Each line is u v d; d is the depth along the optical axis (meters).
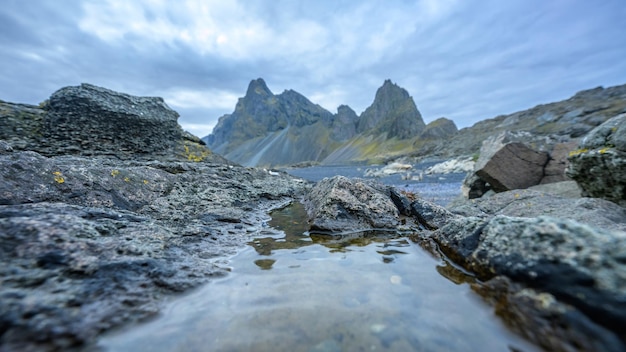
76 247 3.21
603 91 99.88
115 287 2.88
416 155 119.69
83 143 13.16
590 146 9.66
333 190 7.20
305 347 2.24
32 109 13.73
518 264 2.85
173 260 3.75
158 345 2.26
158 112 16.70
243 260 4.28
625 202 8.62
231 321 2.60
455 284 3.31
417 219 7.20
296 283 3.41
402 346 2.22
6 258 2.75
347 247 4.96
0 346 1.98
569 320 2.18
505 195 11.29
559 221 2.94
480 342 2.24
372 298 2.98
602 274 2.26
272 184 12.34
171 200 7.27
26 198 4.86
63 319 2.29
